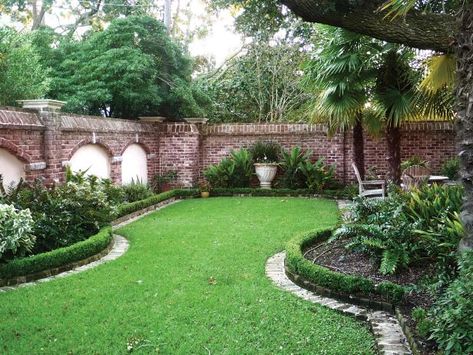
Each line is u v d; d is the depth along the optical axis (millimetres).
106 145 11453
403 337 3775
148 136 13883
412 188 6793
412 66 7910
